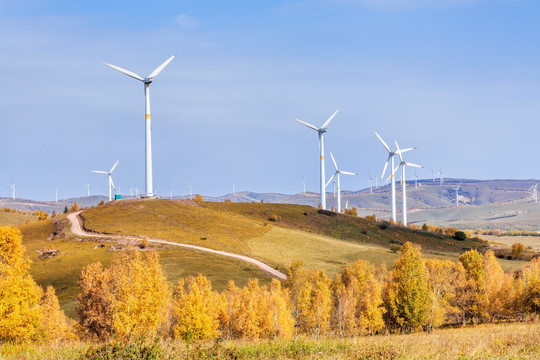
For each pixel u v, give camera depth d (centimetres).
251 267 12094
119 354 2030
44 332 5131
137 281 4216
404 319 7044
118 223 16575
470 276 8656
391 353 1980
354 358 1969
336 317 7469
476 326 7188
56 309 5781
